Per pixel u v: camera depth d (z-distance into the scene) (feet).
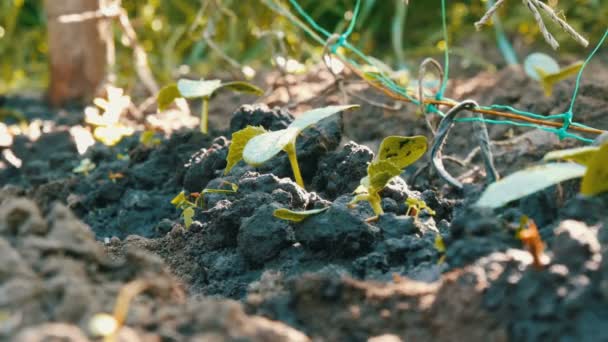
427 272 1.75
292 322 1.64
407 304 1.63
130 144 2.59
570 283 1.55
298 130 1.89
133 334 1.51
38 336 1.46
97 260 1.64
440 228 1.92
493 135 2.60
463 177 2.34
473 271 1.61
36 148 2.77
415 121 2.70
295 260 1.86
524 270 1.59
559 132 2.07
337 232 1.83
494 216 1.70
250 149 1.86
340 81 2.37
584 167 1.66
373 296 1.64
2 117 3.17
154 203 2.24
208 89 2.27
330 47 2.33
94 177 2.39
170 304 1.61
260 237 1.88
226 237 1.96
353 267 1.80
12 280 1.55
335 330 1.62
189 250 1.99
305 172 2.14
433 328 1.60
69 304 1.53
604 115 2.56
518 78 2.90
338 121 2.21
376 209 1.87
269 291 1.70
